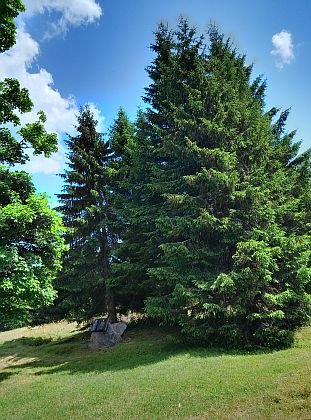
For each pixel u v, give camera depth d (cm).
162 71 1800
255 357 1136
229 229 1423
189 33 1866
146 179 1866
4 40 1148
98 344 1712
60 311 1938
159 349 1437
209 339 1405
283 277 1371
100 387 979
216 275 1395
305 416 614
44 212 1237
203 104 1588
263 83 1998
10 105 1239
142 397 837
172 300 1413
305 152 1898
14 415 832
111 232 2011
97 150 2122
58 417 775
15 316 1291
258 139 1530
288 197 1580
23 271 1150
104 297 1992
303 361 988
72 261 1906
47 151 1333
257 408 677
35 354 1839
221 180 1394
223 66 1694
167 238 1662
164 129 1772
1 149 1228
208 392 804
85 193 2055
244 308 1308
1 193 1262
